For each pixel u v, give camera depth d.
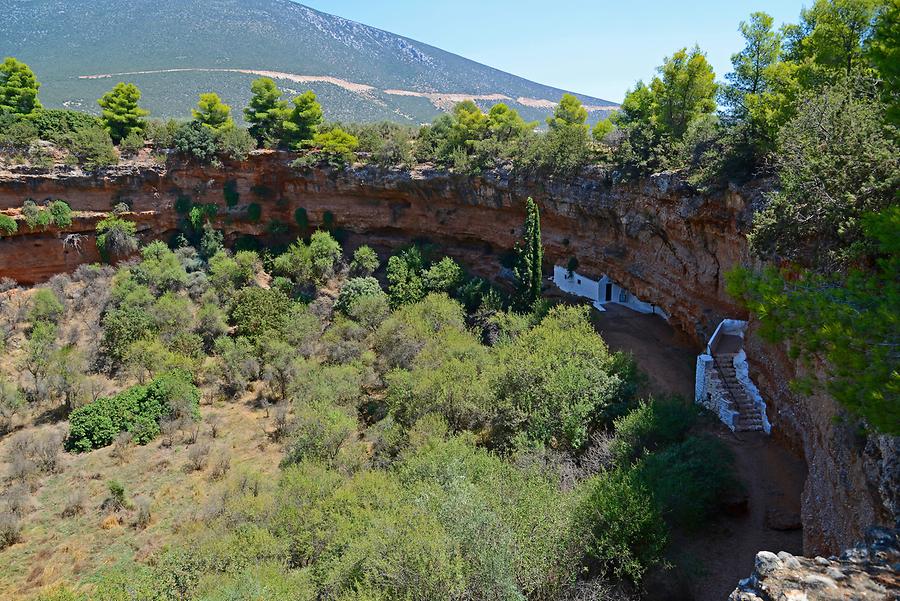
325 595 14.88
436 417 23.69
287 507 19.09
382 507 17.55
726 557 15.80
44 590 18.69
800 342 10.08
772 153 20.45
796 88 20.34
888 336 8.47
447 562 12.79
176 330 37.88
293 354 34.72
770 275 10.66
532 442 21.17
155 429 29.11
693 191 26.25
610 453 19.53
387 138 49.62
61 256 43.41
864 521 10.08
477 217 44.19
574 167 35.97
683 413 21.31
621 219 33.47
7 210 41.09
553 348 25.38
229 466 26.02
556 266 42.19
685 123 31.42
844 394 8.69
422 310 36.69
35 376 32.72
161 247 44.62
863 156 13.25
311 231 49.25
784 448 19.41
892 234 9.18
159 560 18.83
